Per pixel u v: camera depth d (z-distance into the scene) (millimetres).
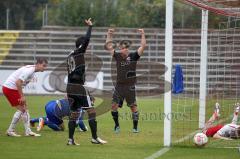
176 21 92312
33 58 93125
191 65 68188
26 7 110000
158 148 30234
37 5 111000
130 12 100062
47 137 34781
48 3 110625
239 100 50219
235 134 33531
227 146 31016
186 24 92188
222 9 38844
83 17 99188
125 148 30250
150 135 36750
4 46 94688
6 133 36312
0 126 41094
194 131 38438
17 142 32281
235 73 50562
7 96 34750
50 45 93750
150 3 101125
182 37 85250
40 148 29953
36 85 74500
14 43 94438
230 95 50719
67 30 95125
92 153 28312
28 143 31891
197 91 61844
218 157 27141
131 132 38375
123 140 33969
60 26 97625
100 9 99812
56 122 38031
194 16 92438
